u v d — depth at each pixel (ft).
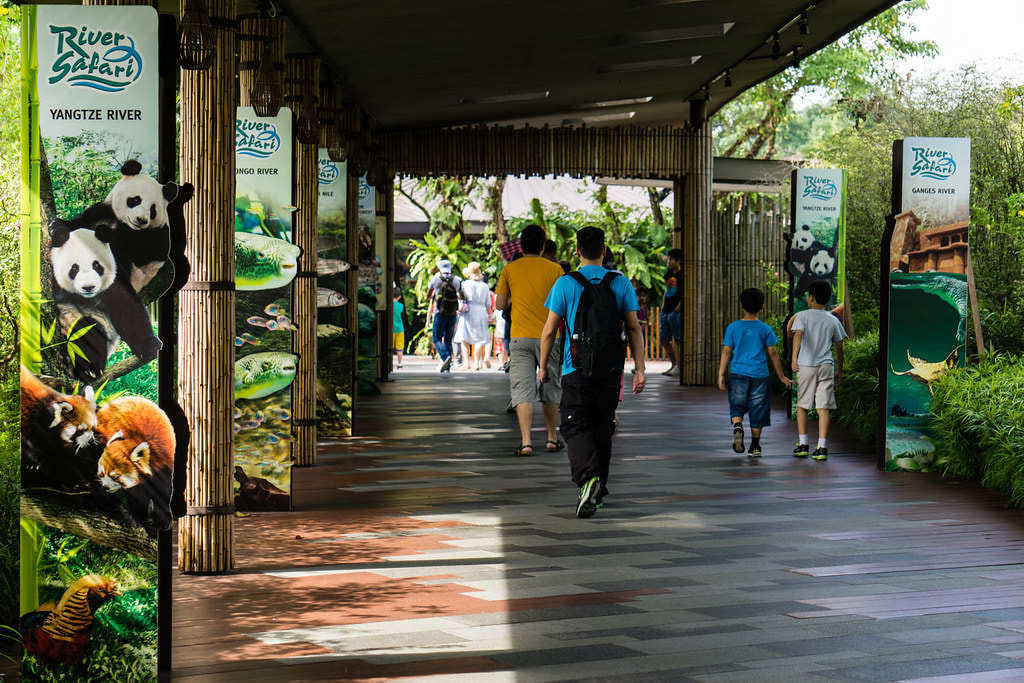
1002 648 14.57
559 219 84.48
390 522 22.45
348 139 38.93
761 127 96.37
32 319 12.73
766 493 26.23
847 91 90.02
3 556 15.66
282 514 23.27
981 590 17.51
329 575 18.20
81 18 12.78
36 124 12.75
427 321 77.66
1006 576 18.39
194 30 15.71
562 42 38.81
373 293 49.08
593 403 23.18
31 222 12.76
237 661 13.89
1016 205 37.11
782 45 43.24
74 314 12.76
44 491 12.73
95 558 12.76
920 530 22.03
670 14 36.42
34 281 12.76
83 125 12.78
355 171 38.27
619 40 39.86
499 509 23.89
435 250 84.79
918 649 14.51
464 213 88.17
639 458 32.07
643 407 46.70
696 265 57.41
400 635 14.98
